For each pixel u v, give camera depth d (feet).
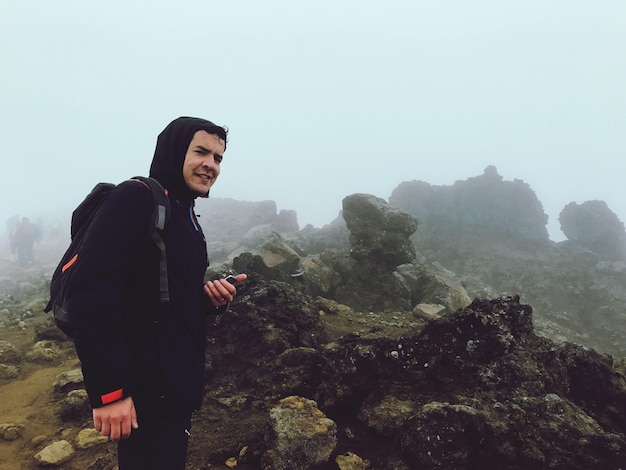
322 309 27.81
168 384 6.38
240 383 17.51
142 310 6.35
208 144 7.25
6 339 29.12
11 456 14.74
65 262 6.30
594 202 73.41
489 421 12.45
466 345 15.31
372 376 15.15
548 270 62.64
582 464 11.69
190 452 13.34
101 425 5.59
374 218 37.14
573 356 15.87
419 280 38.27
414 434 12.35
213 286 7.98
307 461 12.07
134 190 6.36
